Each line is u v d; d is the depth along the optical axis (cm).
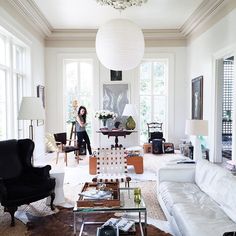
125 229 244
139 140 849
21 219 338
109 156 429
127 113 739
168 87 838
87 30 795
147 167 607
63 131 840
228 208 253
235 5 496
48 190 353
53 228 311
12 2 512
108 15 670
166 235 282
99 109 835
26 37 616
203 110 687
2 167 360
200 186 330
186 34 805
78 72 848
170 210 285
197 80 716
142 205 261
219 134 616
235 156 507
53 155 768
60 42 825
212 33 618
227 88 868
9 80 543
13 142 385
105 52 413
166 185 343
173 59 832
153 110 858
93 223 295
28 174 371
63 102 838
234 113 513
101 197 262
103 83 832
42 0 567
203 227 220
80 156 746
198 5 604
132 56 411
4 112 536
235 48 500
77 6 605
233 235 183
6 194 312
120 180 384
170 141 844
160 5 604
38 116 418
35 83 705
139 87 838
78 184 487
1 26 470
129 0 551
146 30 796
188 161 417
